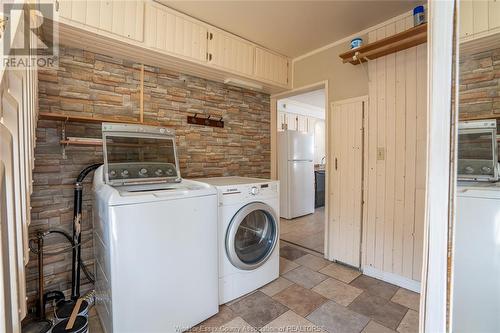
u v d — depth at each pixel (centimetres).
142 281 138
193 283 159
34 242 173
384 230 223
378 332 156
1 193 55
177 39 203
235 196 192
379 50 209
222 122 278
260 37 249
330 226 266
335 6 198
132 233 134
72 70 187
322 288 210
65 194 187
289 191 439
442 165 67
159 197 144
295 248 303
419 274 202
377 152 227
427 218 72
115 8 173
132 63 214
